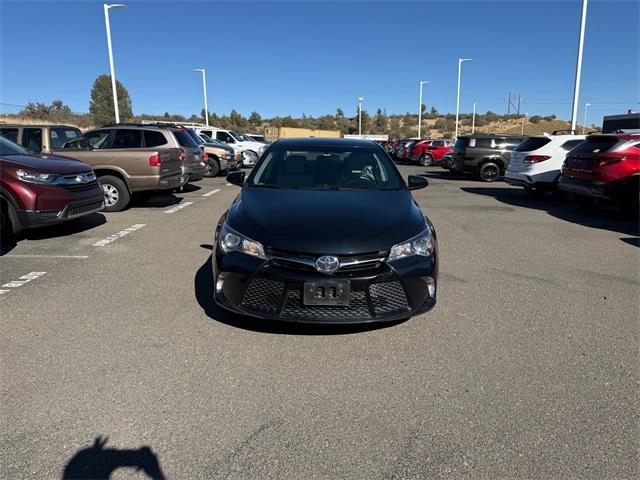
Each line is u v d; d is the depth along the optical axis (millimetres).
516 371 3301
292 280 3395
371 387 3072
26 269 5488
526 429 2658
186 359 3391
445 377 3209
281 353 3498
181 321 4031
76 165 7164
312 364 3350
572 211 10336
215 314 4184
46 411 2756
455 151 18297
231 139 22391
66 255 6121
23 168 6453
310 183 4730
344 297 3391
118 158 9375
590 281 5328
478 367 3348
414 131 86500
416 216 4031
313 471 2324
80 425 2637
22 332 3807
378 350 3572
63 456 2398
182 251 6367
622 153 8781
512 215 9789
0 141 7395
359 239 3484
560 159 11578
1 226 6438
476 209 10594
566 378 3215
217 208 10180
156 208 10117
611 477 2309
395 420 2732
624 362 3449
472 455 2451
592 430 2654
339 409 2830
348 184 4723
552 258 6316
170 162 9859
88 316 4133
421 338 3789
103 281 5074
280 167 4973
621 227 8508
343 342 3682
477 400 2939
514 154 12531
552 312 4391
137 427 2629
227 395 2953
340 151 5258
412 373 3254
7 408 2781
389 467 2359
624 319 4246
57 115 49844
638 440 2572
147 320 4051
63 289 4816
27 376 3135
